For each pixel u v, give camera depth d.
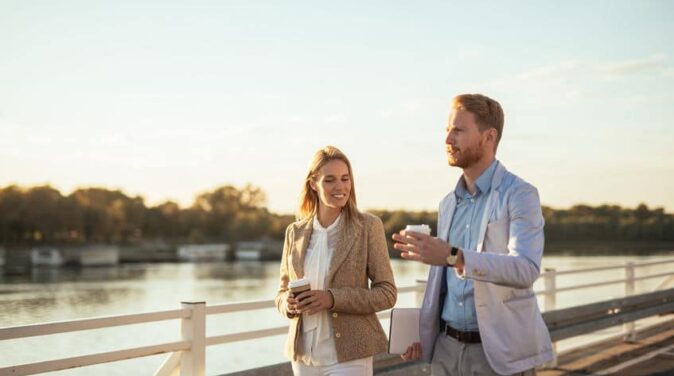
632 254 106.19
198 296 84.00
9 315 68.25
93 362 4.18
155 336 54.38
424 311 3.73
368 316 3.94
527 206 3.40
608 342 10.52
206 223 179.88
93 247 153.25
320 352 3.90
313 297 3.72
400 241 3.23
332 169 3.90
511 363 3.40
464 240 3.60
